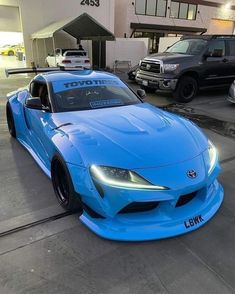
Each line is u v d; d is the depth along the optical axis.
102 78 4.21
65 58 15.04
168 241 2.57
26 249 2.50
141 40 21.16
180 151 2.68
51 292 2.08
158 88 9.02
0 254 2.45
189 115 7.29
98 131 2.91
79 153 2.63
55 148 2.92
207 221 2.74
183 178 2.46
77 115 3.39
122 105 3.81
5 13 17.67
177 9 28.58
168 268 2.30
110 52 20.84
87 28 16.64
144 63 9.51
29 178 3.79
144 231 2.47
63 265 2.33
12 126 5.24
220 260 2.38
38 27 18.47
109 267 2.31
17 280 2.18
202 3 29.83
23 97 4.71
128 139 2.76
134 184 2.37
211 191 2.95
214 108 8.11
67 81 3.96
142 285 2.14
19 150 4.77
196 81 9.10
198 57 8.97
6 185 3.61
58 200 3.13
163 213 2.50
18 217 2.96
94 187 2.47
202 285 2.14
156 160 2.53
